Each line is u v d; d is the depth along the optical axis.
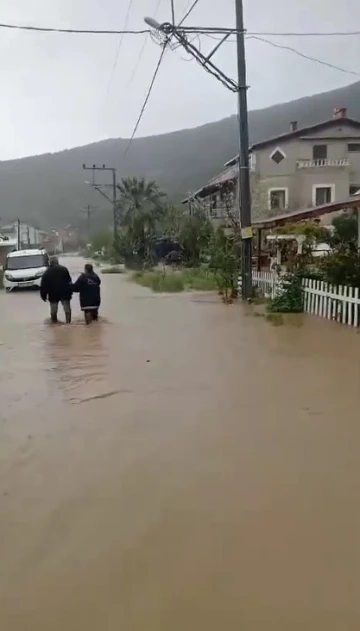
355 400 7.71
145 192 54.44
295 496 4.92
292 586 3.70
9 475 5.51
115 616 3.46
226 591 3.66
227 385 8.66
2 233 92.19
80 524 4.54
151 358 10.80
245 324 14.92
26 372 9.94
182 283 27.94
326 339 12.31
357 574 3.80
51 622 3.43
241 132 20.28
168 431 6.64
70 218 147.12
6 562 4.04
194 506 4.78
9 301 23.91
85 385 8.91
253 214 45.88
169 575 3.84
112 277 39.03
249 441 6.25
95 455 5.96
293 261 18.42
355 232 24.14
